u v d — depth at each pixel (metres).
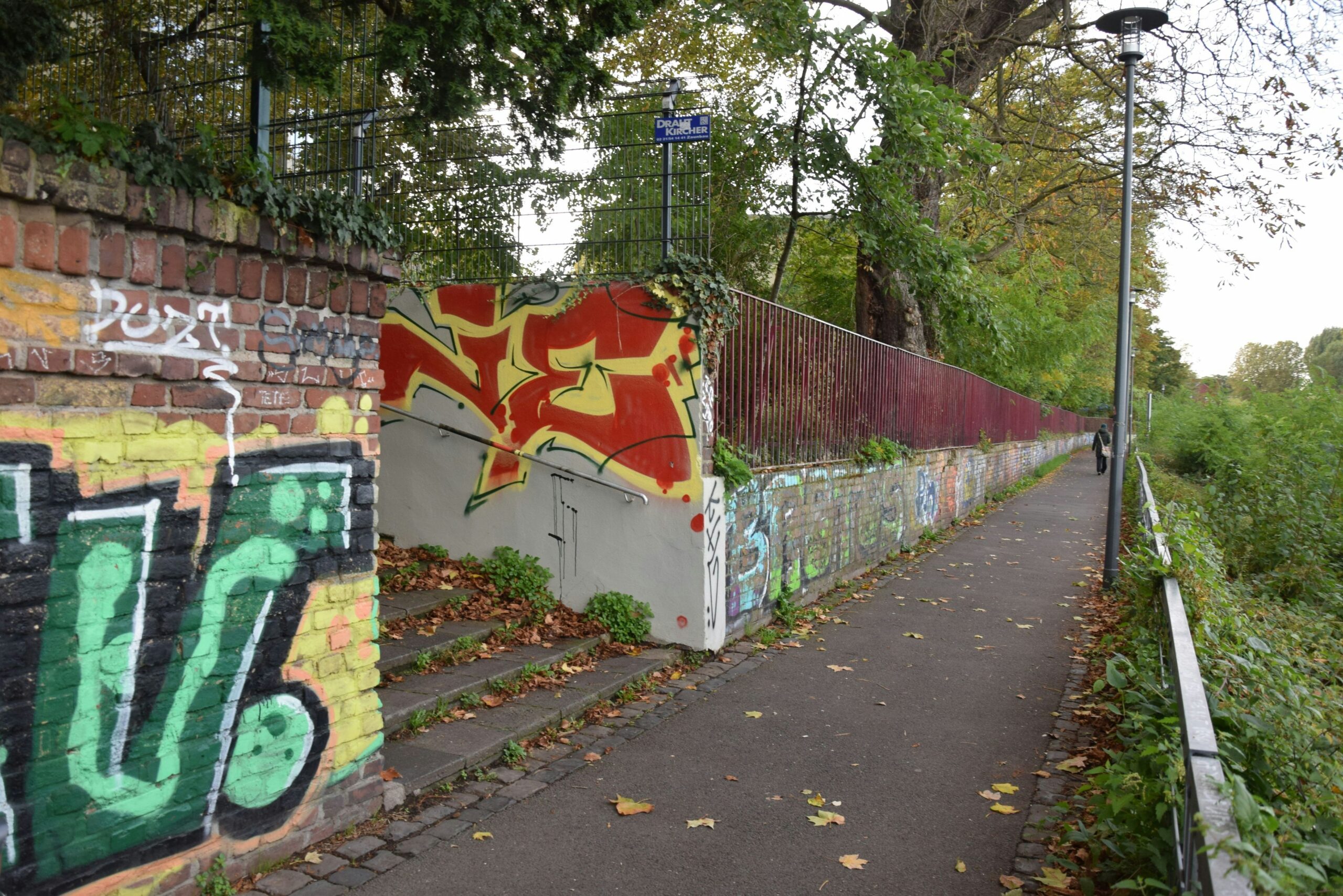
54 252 2.72
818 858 3.89
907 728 5.61
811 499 9.10
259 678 3.47
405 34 4.02
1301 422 14.72
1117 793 3.71
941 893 3.63
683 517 6.91
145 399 3.02
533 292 7.38
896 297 14.72
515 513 7.52
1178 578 5.59
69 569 2.81
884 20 15.12
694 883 3.66
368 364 3.92
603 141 7.19
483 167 7.41
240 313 3.33
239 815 3.42
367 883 3.53
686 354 6.88
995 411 21.62
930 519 14.31
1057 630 8.37
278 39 3.65
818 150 11.54
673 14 13.98
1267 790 3.49
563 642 6.73
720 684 6.42
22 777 2.71
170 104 4.78
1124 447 10.50
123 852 3.00
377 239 3.83
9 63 3.45
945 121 11.46
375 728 4.06
